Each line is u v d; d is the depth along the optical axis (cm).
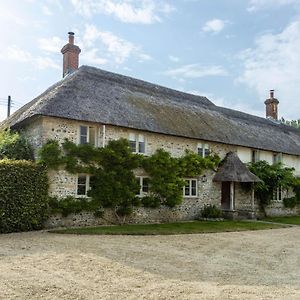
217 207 2402
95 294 650
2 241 1198
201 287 718
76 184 1759
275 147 2886
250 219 2466
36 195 1564
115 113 1928
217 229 1753
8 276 751
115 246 1157
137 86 2491
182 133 2155
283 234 1673
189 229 1700
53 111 1688
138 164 1958
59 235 1383
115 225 1820
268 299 643
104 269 840
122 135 1944
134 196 1917
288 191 3083
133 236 1430
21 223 1498
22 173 1521
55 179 1695
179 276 808
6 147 1777
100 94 2030
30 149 1795
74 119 1733
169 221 2114
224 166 2420
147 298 634
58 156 1702
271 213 2878
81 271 813
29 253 989
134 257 995
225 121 2747
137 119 1994
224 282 769
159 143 2108
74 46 2447
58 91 1847
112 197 1838
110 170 1859
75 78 2052
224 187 2519
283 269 921
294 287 741
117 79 2419
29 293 643
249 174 2408
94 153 1802
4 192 1451
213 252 1140
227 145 2523
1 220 1433
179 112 2391
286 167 3027
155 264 921
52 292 654
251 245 1305
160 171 2056
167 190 2075
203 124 2434
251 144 2631
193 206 2264
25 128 1891
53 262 888
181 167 2175
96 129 1873
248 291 696
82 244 1164
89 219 1792
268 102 3959
